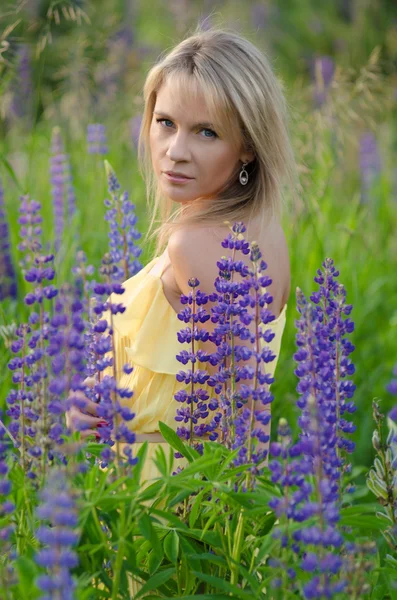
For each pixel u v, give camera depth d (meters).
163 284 3.51
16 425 3.21
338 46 14.24
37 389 2.97
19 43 5.84
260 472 3.03
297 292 2.88
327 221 7.32
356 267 7.10
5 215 5.73
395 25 13.16
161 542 3.02
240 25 12.52
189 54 3.58
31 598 2.45
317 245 6.52
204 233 3.48
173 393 3.49
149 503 3.38
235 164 3.65
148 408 3.48
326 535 2.36
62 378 2.72
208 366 3.48
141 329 3.48
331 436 2.77
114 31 9.36
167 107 3.56
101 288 2.90
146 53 10.16
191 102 3.51
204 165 3.56
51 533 2.12
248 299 2.96
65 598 2.08
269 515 2.86
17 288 5.71
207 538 2.85
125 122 8.45
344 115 6.60
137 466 2.75
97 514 2.70
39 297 3.05
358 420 5.92
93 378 3.59
